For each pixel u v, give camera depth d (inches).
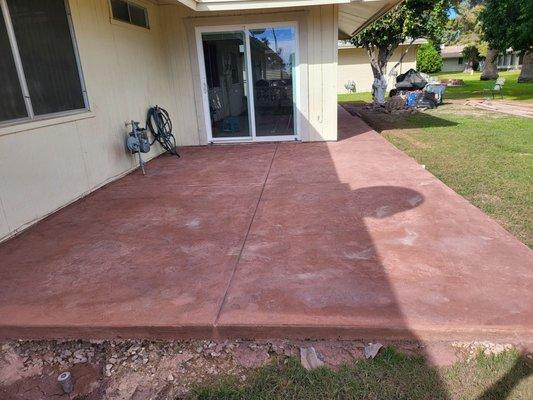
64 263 120.9
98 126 204.8
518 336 82.0
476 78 1206.3
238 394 74.5
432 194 167.5
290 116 300.5
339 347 84.7
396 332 83.9
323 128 299.4
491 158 241.9
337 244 124.0
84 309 96.0
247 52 288.8
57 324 90.7
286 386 75.7
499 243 120.2
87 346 89.9
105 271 114.4
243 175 213.6
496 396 71.4
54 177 169.9
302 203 163.8
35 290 106.0
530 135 315.9
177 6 280.1
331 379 76.5
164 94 293.3
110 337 90.4
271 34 282.5
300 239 129.0
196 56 291.4
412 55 932.6
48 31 168.9
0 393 78.4
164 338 89.4
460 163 231.6
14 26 149.8
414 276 103.1
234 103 302.5
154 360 84.5
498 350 81.0
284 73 290.8
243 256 119.0
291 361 81.6
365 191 175.3
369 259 113.3
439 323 84.2
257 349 85.5
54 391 78.3
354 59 956.0
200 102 301.7
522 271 103.6
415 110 522.3
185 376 79.9
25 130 152.3
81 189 189.6
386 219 142.2
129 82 239.3
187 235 137.3
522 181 192.4
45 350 89.4
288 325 86.1
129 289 103.9
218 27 284.0
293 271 108.6
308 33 278.8
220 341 88.2
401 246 120.5
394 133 350.3
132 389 77.7
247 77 294.4
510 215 150.1
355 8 288.5
